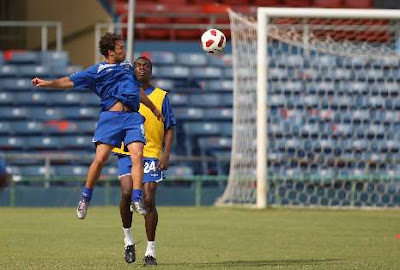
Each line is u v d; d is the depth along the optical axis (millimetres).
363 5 99000
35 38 97062
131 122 29641
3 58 90250
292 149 83375
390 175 75938
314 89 85500
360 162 82938
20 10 96812
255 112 74000
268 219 58375
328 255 35406
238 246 39656
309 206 72938
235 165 72500
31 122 85500
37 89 88062
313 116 84312
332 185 74812
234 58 72875
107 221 55750
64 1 95062
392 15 70625
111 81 29781
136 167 29094
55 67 89438
